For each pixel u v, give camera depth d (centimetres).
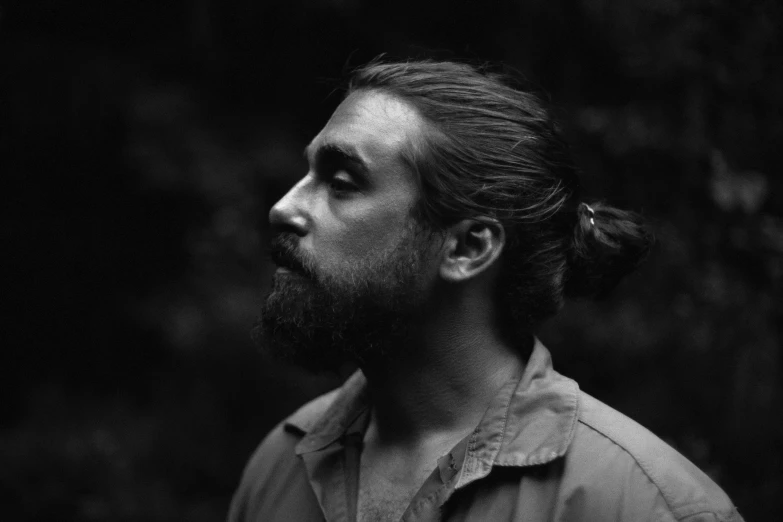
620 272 147
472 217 132
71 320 479
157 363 470
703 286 319
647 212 332
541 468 122
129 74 443
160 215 464
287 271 134
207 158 431
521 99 144
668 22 341
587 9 357
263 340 140
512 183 134
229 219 427
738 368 310
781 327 318
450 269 133
